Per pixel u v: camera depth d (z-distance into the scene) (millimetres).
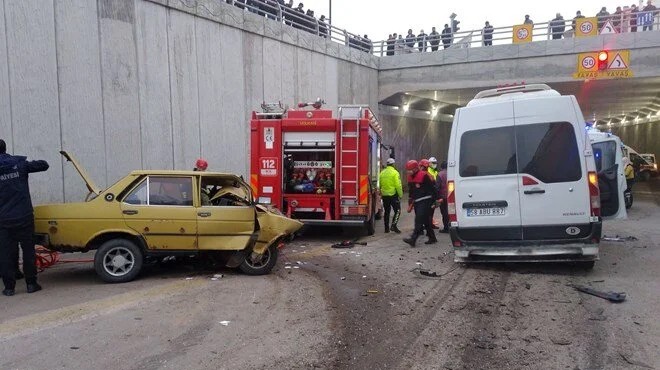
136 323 5375
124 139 12641
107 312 5754
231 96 16406
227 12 16141
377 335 5086
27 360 4359
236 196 8070
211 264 8594
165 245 7340
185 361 4367
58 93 11047
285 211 11555
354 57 24062
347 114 11227
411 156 30109
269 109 11906
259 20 17656
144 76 13242
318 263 8781
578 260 7461
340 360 4449
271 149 11484
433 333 5145
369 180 11547
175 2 14125
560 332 5113
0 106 9945
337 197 11328
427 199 10453
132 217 7234
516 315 5695
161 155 13773
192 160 14844
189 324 5363
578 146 7305
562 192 7324
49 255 8648
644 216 15734
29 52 10461
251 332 5137
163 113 13844
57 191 10992
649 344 4742
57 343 4766
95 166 11859
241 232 7543
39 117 10648
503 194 7594
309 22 21172
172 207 7359
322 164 11641
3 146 6637
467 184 7805
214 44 15680
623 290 6648
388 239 11703
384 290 6875
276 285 7141
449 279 7477
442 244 10797
